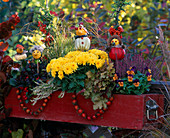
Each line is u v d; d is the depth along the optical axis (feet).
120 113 5.95
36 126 7.75
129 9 12.87
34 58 7.30
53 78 6.81
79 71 6.25
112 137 7.03
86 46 6.82
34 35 8.59
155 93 6.48
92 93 6.13
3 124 7.47
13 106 7.27
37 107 6.93
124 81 6.12
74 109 6.48
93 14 10.37
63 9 11.62
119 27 6.90
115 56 6.33
